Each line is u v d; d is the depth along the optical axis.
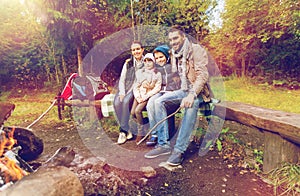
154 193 1.64
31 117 3.78
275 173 1.74
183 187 1.72
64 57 5.23
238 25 4.82
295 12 4.18
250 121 1.89
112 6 3.93
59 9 4.06
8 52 5.59
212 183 1.75
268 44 4.92
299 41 4.53
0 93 5.34
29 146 1.96
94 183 1.67
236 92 4.34
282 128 1.59
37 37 5.54
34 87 5.86
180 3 4.04
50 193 0.98
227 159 2.14
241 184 1.73
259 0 4.54
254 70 5.18
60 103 3.49
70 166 1.84
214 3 4.55
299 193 1.55
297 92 4.41
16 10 5.42
